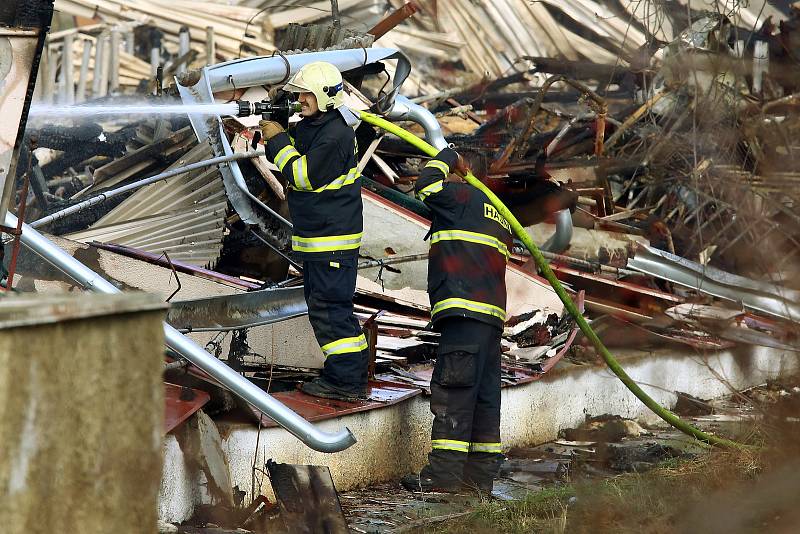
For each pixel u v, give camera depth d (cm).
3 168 1263
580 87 3391
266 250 2625
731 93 3409
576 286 3105
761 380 3222
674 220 3622
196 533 1553
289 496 1655
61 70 5294
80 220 2756
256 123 2595
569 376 2609
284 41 3019
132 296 902
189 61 5078
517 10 6291
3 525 826
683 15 3775
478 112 4584
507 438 2373
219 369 1623
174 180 2630
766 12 5356
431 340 2586
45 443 846
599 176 3478
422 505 1877
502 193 3253
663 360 2923
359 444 1995
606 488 1862
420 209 2959
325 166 1953
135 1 5791
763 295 3222
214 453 1673
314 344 2206
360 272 2756
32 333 835
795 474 1892
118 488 890
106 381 881
